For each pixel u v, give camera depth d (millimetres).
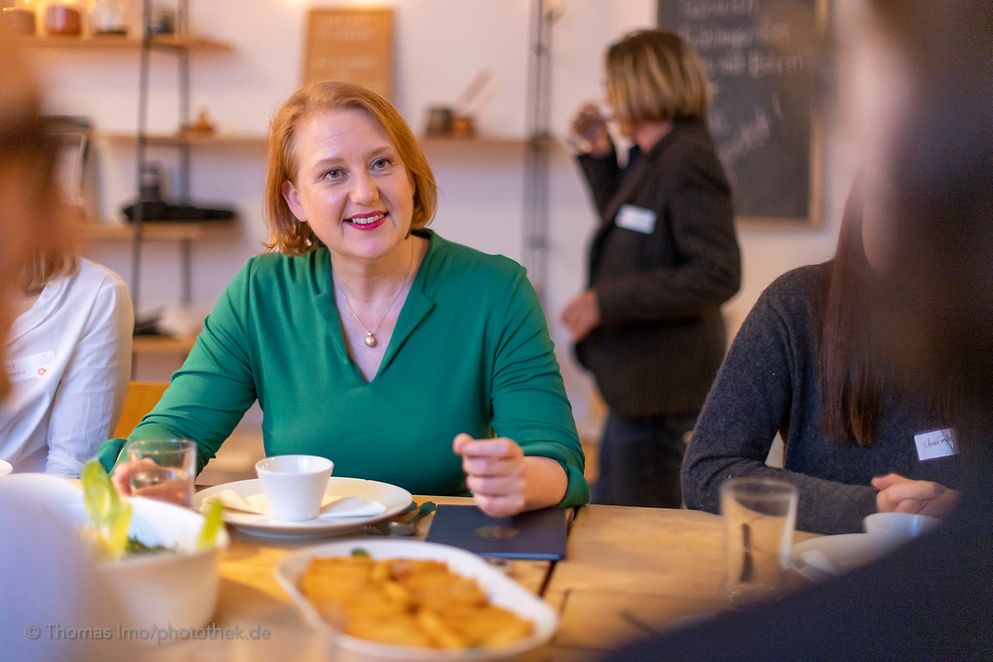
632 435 2818
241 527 1208
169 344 4082
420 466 1568
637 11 4266
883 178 572
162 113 4516
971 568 502
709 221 2701
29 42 663
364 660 784
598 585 1051
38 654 588
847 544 1021
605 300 2695
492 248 4512
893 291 605
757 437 1471
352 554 990
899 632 488
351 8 4402
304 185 1528
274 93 4469
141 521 1010
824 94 562
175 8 4387
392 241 1516
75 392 1772
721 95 4098
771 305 1486
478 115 4441
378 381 1581
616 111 2844
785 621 515
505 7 4383
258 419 4465
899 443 1320
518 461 1229
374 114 1513
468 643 792
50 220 673
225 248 4562
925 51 529
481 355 1598
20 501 604
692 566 1115
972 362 578
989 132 535
